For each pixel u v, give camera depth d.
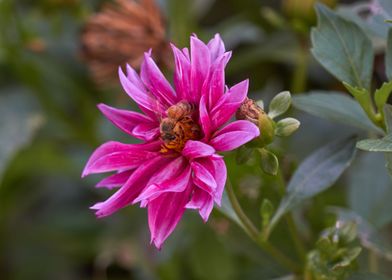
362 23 0.54
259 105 0.48
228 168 0.57
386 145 0.45
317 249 0.52
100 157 0.47
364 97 0.48
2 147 0.71
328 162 0.52
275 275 0.67
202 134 0.46
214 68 0.46
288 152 0.65
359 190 0.58
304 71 0.66
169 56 0.63
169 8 0.69
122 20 0.63
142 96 0.47
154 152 0.47
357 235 0.54
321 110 0.51
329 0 0.61
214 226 0.60
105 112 0.48
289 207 0.52
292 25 0.63
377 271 0.57
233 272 0.67
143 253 0.69
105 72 0.65
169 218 0.45
